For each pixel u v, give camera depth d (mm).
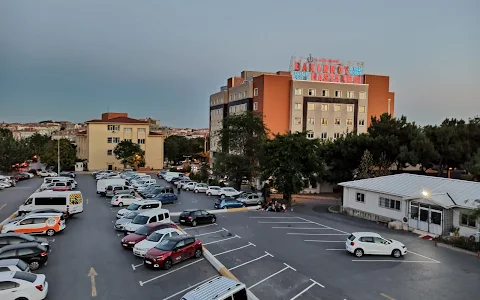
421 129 55031
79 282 20281
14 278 16703
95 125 99062
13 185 62969
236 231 33344
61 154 93000
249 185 68938
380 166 52875
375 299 18703
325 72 76500
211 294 14258
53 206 36594
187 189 63094
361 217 41344
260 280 21062
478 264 24516
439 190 35000
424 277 21953
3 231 28797
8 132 124562
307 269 23078
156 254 22641
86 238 29578
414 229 34156
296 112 73375
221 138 63812
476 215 27234
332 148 60531
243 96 81188
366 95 77500
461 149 50062
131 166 99250
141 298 18391
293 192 50156
